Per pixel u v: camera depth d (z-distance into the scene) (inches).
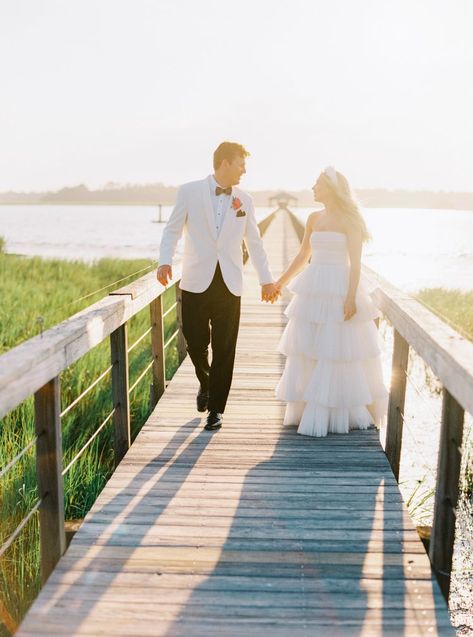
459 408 103.8
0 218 5182.1
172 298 536.1
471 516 178.1
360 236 161.6
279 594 100.8
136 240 2250.2
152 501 133.2
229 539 117.8
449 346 102.7
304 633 91.7
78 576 105.3
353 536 119.2
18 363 88.9
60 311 446.3
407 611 97.1
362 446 164.1
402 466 217.0
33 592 129.6
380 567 109.0
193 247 163.8
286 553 113.0
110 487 139.7
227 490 138.6
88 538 117.6
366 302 165.9
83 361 283.9
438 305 546.6
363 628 93.0
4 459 179.3
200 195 160.4
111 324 141.0
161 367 216.1
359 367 170.2
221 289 164.1
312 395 169.8
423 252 1684.3
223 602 98.7
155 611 96.2
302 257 178.5
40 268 791.7
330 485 141.3
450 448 105.1
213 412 174.7
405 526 123.3
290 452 160.2
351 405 169.8
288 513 128.2
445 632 92.4
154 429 177.3
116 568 107.7
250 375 234.7
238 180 162.4
